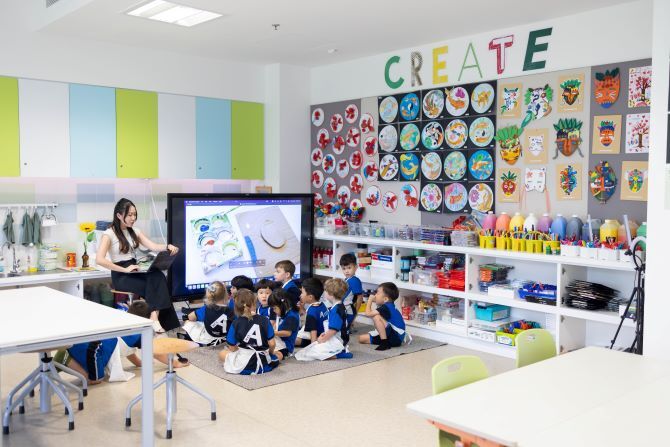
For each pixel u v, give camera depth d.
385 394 3.95
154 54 5.80
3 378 4.21
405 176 5.81
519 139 4.96
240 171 6.46
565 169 4.70
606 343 4.58
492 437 1.79
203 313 5.07
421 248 5.24
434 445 3.19
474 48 5.21
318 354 4.66
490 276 4.93
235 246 5.63
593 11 4.48
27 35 5.12
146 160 5.80
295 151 6.63
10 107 5.05
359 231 5.95
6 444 3.19
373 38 5.36
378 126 6.03
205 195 5.45
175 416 3.57
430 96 5.56
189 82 6.05
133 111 5.70
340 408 3.71
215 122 6.25
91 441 3.23
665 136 3.38
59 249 5.54
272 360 4.42
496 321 4.99
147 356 2.92
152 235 6.10
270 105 6.56
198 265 5.45
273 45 5.64
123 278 5.00
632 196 4.35
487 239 4.91
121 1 4.32
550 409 2.00
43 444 3.19
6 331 2.69
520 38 4.91
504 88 5.03
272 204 5.80
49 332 2.68
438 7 4.41
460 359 2.36
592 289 4.34
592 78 4.52
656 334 3.47
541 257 4.49
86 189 5.68
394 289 5.05
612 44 4.39
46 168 5.25
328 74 6.51
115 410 3.66
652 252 3.46
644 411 1.99
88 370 4.02
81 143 5.42
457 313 5.29
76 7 4.51
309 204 6.00
